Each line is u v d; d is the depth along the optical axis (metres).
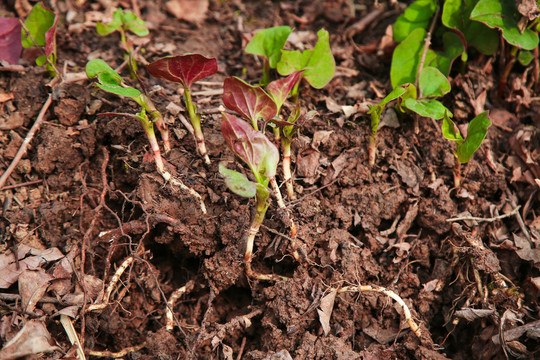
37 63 0.88
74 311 0.82
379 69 0.91
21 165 0.86
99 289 0.83
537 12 0.85
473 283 0.84
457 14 0.88
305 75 0.87
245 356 0.83
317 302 0.83
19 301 0.82
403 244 0.85
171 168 0.85
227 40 0.94
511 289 0.83
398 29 0.90
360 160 0.87
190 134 0.86
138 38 0.92
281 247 0.84
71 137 0.86
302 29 0.94
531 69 0.91
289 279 0.84
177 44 0.93
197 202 0.84
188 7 0.96
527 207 0.86
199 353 0.83
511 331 0.83
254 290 0.85
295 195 0.85
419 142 0.88
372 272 0.84
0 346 0.81
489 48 0.89
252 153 0.81
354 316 0.83
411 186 0.86
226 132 0.81
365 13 0.95
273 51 0.88
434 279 0.85
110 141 0.87
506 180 0.87
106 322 0.83
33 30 0.88
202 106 0.88
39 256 0.83
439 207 0.85
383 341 0.83
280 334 0.83
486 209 0.86
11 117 0.86
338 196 0.86
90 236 0.85
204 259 0.84
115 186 0.86
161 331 0.83
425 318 0.84
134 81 0.89
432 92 0.86
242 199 0.85
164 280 0.86
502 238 0.86
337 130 0.87
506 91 0.90
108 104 0.87
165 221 0.84
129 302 0.85
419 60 0.89
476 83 0.89
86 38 0.92
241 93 0.82
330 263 0.84
